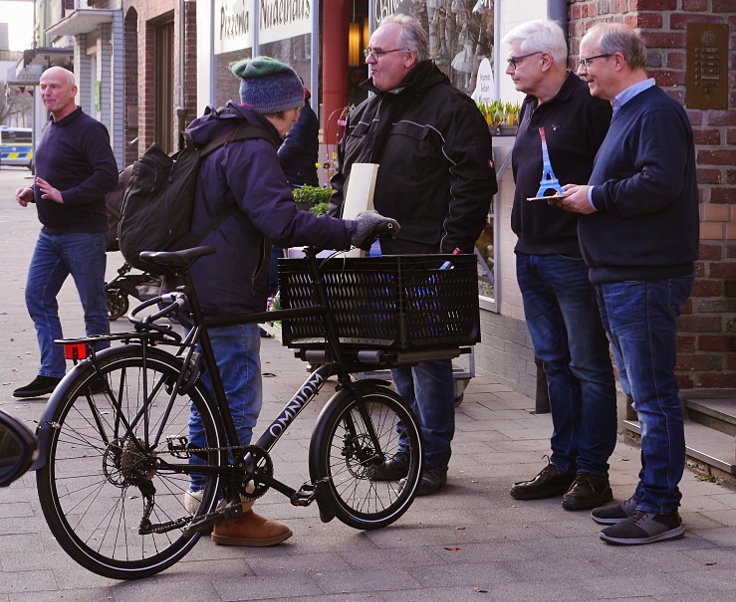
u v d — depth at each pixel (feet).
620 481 19.39
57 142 25.00
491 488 19.08
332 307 16.63
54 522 14.20
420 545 16.24
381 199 18.71
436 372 18.53
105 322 25.81
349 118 19.98
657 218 16.08
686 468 20.11
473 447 21.71
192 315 15.30
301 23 40.63
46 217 25.12
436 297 16.30
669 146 15.70
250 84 15.83
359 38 40.45
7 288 43.86
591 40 16.28
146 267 15.56
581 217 16.66
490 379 27.76
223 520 15.46
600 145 17.54
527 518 17.51
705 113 21.75
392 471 17.31
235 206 15.67
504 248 26.61
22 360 29.68
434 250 18.57
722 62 21.72
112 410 14.64
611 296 16.44
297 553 15.85
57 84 24.81
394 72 18.52
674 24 21.49
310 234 15.42
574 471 18.58
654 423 16.42
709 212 21.86
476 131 18.25
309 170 33.58
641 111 15.94
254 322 15.81
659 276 16.16
